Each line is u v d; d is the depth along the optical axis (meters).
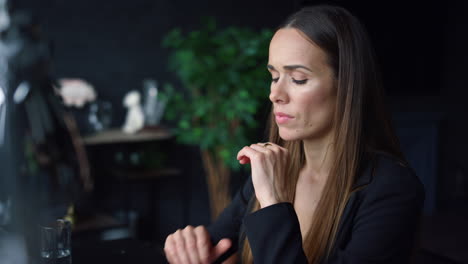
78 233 2.77
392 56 4.48
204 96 3.50
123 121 3.72
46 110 1.90
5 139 0.99
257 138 3.53
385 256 0.94
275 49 0.98
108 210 3.70
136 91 3.75
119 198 3.74
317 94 0.97
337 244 1.00
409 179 0.99
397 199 0.96
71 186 2.05
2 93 1.02
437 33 4.61
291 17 1.00
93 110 3.38
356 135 0.98
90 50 3.58
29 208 1.01
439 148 4.69
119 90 3.70
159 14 3.79
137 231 3.73
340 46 0.96
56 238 1.06
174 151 3.93
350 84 0.96
